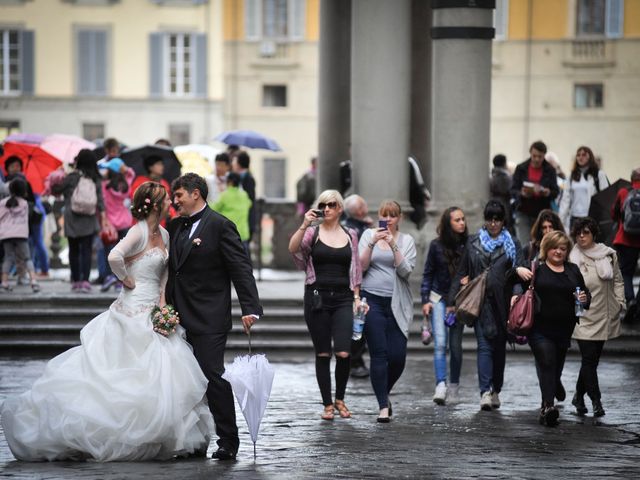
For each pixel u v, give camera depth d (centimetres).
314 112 15725
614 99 14675
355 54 4916
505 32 14712
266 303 4678
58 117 15162
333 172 5850
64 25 15138
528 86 14725
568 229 4931
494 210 3300
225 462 2530
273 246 6550
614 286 3294
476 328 3319
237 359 2609
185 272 2577
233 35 15650
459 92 4797
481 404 3309
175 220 2625
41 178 5856
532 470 2503
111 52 15212
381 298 3167
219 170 5562
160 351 2534
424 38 5916
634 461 2625
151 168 4844
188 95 15350
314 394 3534
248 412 2575
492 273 3291
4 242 4922
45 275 5716
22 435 2512
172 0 15250
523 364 4200
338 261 3098
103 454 2500
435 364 3428
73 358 2566
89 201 4828
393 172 4891
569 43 14662
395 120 4891
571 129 14738
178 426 2514
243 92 15688
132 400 2498
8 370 3941
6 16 15050
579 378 3291
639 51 14600
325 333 3123
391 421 3120
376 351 3136
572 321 3117
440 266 3406
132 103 15250
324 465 2516
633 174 4516
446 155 4822
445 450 2725
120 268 2559
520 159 14812
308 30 15650
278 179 15825
